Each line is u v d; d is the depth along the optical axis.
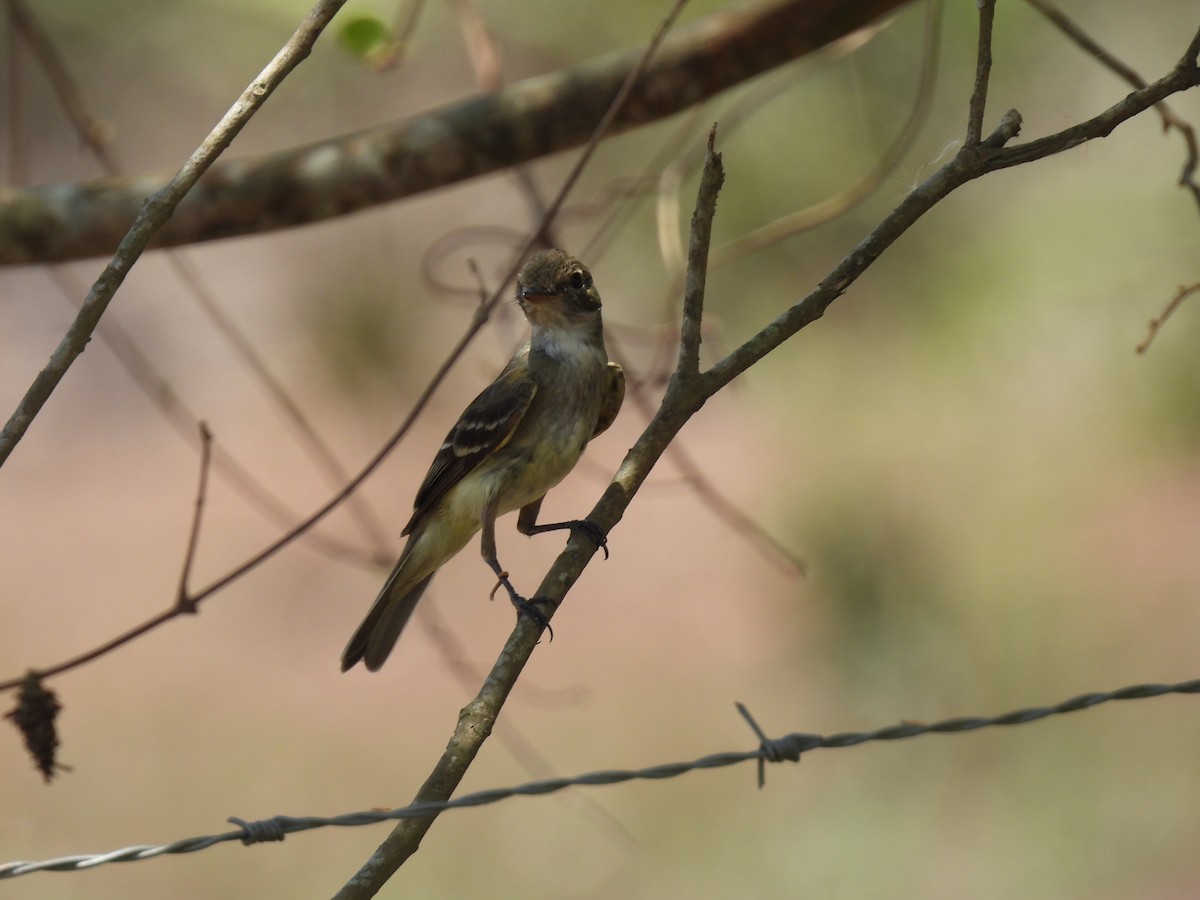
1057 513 13.22
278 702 16.62
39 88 19.91
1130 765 13.83
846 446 12.22
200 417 21.95
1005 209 11.17
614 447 18.89
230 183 8.05
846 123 10.70
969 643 13.27
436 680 16.91
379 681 16.97
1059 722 14.10
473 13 8.88
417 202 16.08
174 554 19.53
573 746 15.40
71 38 15.05
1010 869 13.13
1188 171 7.35
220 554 19.45
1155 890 12.71
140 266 22.84
